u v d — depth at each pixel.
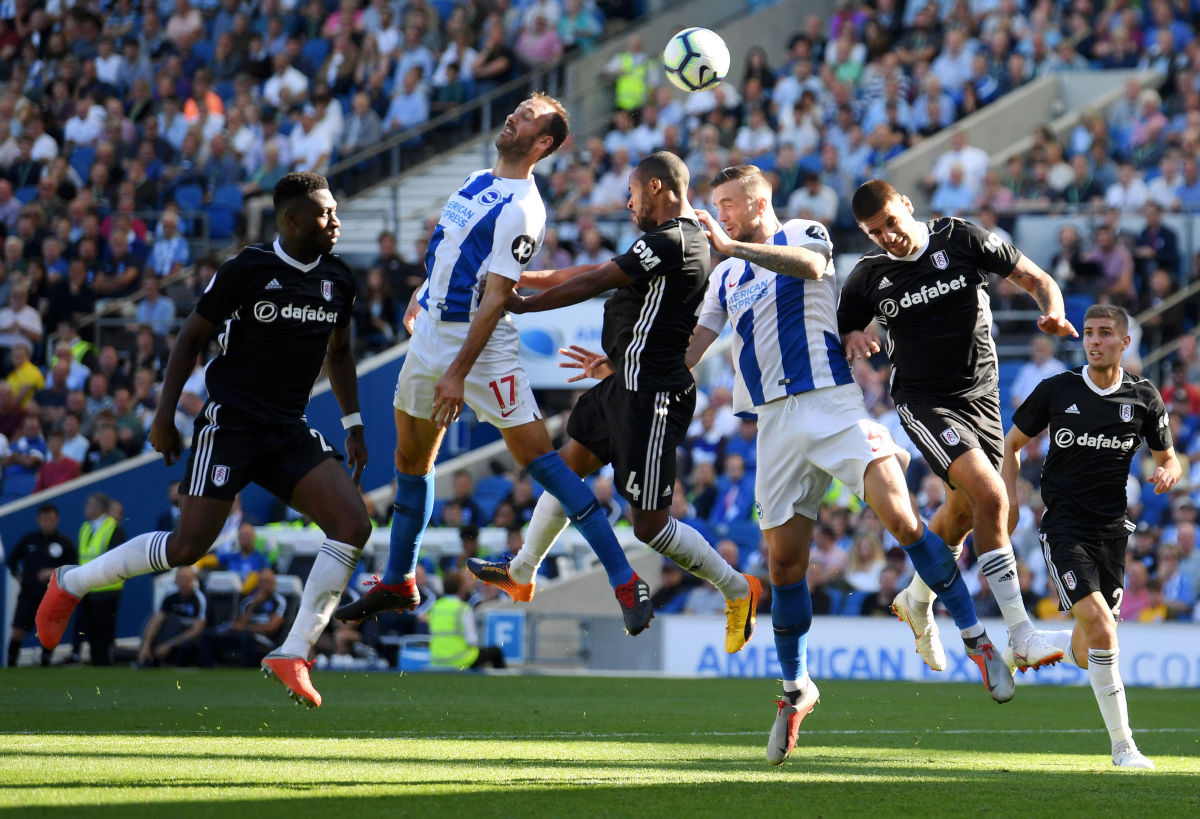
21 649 41.66
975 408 19.77
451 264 17.83
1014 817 13.80
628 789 15.16
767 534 18.39
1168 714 27.09
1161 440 20.47
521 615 40.00
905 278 19.23
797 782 16.11
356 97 60.62
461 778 15.72
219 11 68.06
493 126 62.00
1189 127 53.12
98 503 41.69
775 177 53.47
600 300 49.31
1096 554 20.17
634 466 18.88
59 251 55.06
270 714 23.78
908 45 60.91
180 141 60.38
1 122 60.81
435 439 18.89
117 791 14.00
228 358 17.94
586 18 63.94
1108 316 19.88
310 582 17.50
